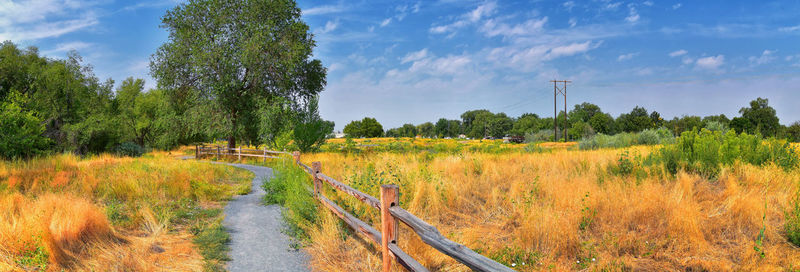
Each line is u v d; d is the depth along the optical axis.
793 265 4.25
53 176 10.01
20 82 35.38
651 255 4.84
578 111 138.12
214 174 12.98
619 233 5.59
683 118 103.25
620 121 113.69
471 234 5.66
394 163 12.23
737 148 10.31
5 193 7.60
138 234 5.82
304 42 28.83
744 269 4.27
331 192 8.05
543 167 12.04
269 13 27.53
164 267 4.49
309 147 25.58
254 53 25.42
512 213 6.83
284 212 7.27
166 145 32.00
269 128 26.27
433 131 170.88
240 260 4.90
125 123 41.41
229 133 28.14
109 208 6.96
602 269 4.43
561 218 5.73
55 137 31.66
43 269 4.06
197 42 26.06
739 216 5.91
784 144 10.64
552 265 4.53
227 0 26.72
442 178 9.18
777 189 7.68
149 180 9.90
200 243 5.46
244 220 7.05
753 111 88.94
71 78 35.06
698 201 7.35
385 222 4.05
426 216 6.80
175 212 7.31
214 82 26.05
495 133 149.50
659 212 6.13
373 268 4.50
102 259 4.56
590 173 10.21
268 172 16.20
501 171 11.07
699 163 10.02
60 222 4.88
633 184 8.06
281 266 4.70
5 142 16.09
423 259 4.43
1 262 4.10
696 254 4.78
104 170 11.88
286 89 28.86
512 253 4.96
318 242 5.36
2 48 34.62
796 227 5.17
